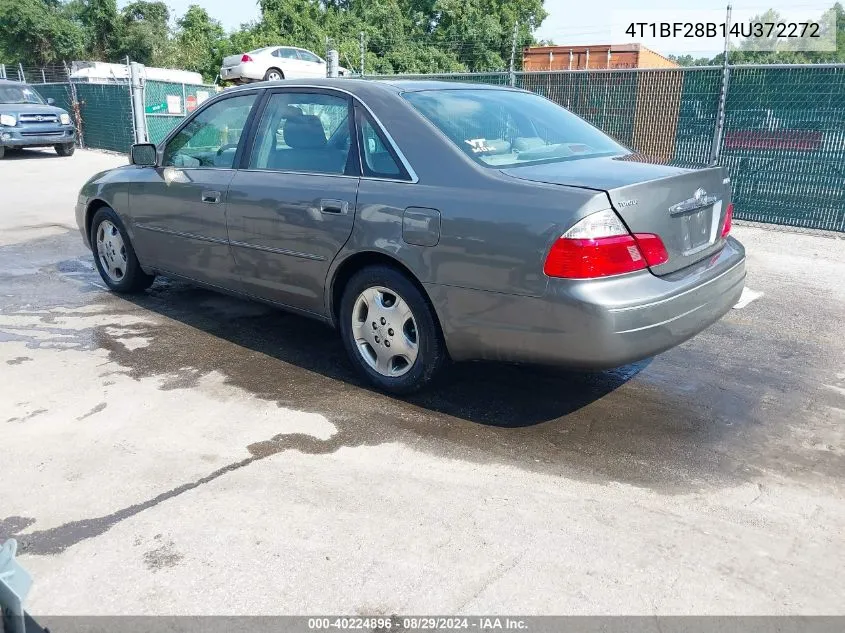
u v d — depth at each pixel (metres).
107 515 2.92
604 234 3.15
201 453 3.43
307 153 4.27
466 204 3.46
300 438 3.58
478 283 3.44
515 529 2.86
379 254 3.86
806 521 2.95
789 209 8.84
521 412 3.90
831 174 8.42
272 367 4.51
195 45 46.34
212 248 4.84
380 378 4.09
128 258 5.77
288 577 2.57
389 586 2.53
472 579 2.57
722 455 3.48
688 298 3.45
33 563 2.63
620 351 3.23
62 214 9.98
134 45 48.62
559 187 3.29
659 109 9.77
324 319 4.34
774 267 7.13
